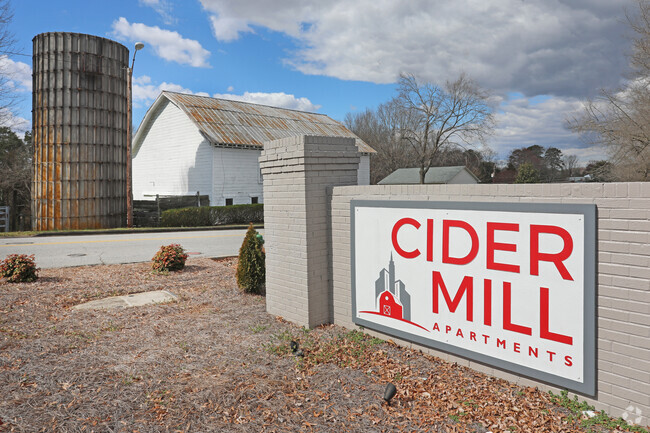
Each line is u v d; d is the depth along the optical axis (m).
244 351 5.37
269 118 32.25
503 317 4.36
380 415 3.87
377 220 5.60
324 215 6.39
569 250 3.85
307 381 4.54
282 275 6.70
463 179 56.38
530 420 3.72
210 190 26.42
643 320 3.49
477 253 4.55
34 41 23.86
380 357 5.15
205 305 7.57
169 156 29.58
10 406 3.92
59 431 3.55
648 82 21.72
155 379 4.54
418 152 48.47
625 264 3.56
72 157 23.81
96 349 5.40
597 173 25.02
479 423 3.72
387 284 5.52
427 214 5.00
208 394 4.19
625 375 3.61
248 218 26.70
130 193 23.45
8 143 37.38
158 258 10.38
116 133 25.20
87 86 24.00
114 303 7.63
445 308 4.89
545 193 4.03
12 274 8.99
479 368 4.69
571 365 3.89
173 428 3.64
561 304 3.93
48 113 23.66
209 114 28.45
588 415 3.73
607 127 22.41
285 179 6.50
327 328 6.27
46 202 23.78
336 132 35.38
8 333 5.90
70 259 12.32
